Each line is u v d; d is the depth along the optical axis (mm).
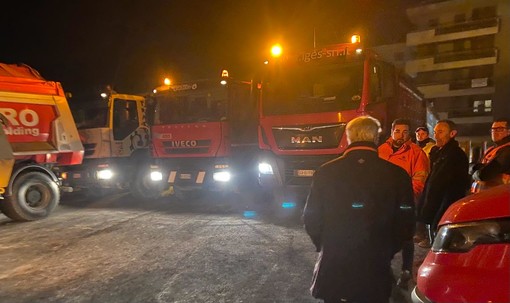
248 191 10141
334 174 2498
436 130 4824
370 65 7664
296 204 9438
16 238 6945
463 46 41781
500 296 1847
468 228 2080
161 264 5344
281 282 4633
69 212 9578
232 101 9734
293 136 8141
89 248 6195
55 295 4375
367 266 2365
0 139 8125
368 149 2492
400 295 4152
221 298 4203
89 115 11469
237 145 9914
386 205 2402
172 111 10234
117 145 11312
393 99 8297
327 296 2420
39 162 9125
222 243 6324
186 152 9977
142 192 11836
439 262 2180
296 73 8266
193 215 8766
